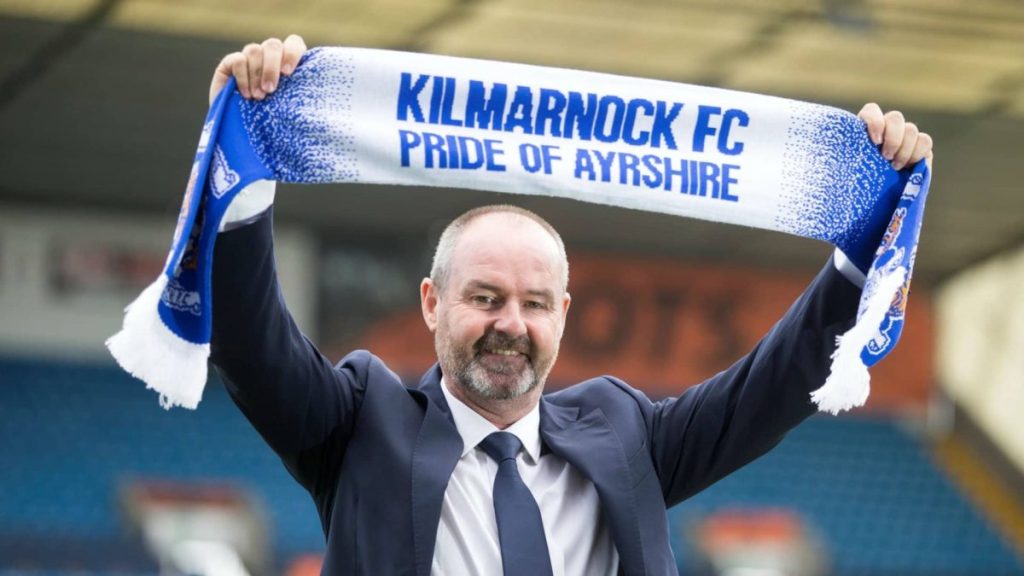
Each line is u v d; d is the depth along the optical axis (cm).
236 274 312
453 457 324
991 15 1576
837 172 337
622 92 333
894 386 2270
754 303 2200
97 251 2022
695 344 2177
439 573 315
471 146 328
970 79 1717
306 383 326
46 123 1786
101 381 2030
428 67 328
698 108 335
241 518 1886
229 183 308
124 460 1955
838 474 2195
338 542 322
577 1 1546
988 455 2222
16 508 1853
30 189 1983
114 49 1602
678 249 2178
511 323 320
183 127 1805
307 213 2047
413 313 2106
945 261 2259
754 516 2081
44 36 1566
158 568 1809
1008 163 1920
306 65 324
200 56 1623
